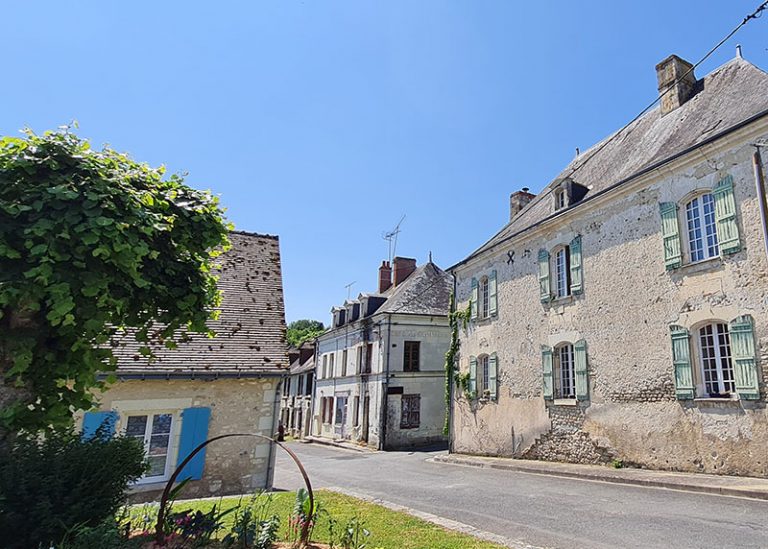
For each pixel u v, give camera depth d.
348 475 13.49
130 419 9.16
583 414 13.14
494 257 18.00
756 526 6.12
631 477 9.97
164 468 9.20
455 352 19.73
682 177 11.17
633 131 15.78
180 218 5.50
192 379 9.52
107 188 4.55
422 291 26.86
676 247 11.03
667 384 10.91
